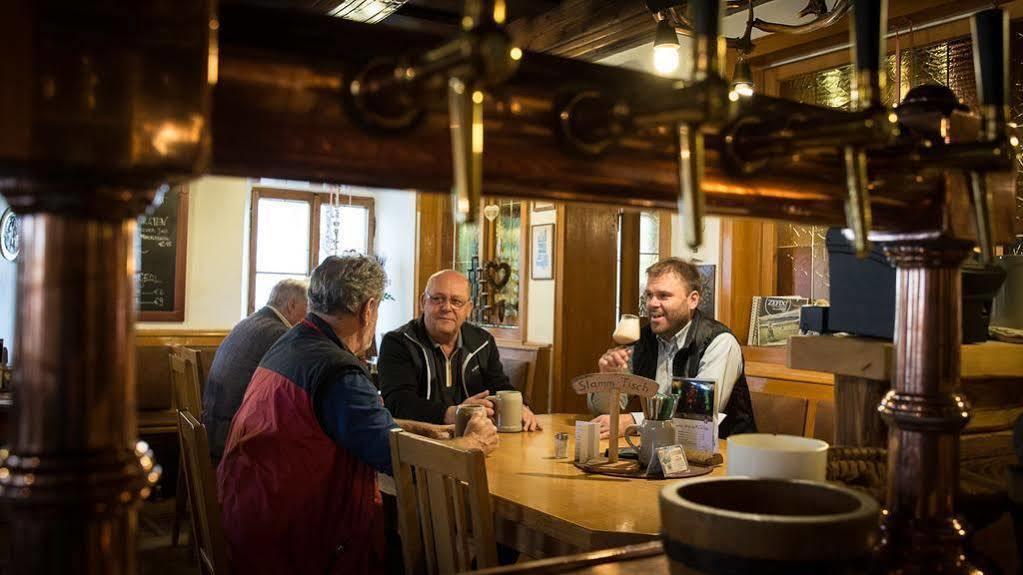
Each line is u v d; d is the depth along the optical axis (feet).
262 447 6.24
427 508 5.63
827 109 2.94
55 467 1.74
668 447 6.50
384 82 1.94
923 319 2.88
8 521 1.79
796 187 2.70
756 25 9.75
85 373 1.76
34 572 1.74
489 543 4.97
